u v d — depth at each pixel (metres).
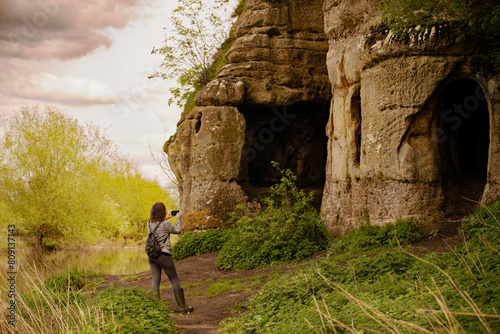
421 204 11.26
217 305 9.04
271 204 13.80
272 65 18.27
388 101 11.59
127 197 35.31
